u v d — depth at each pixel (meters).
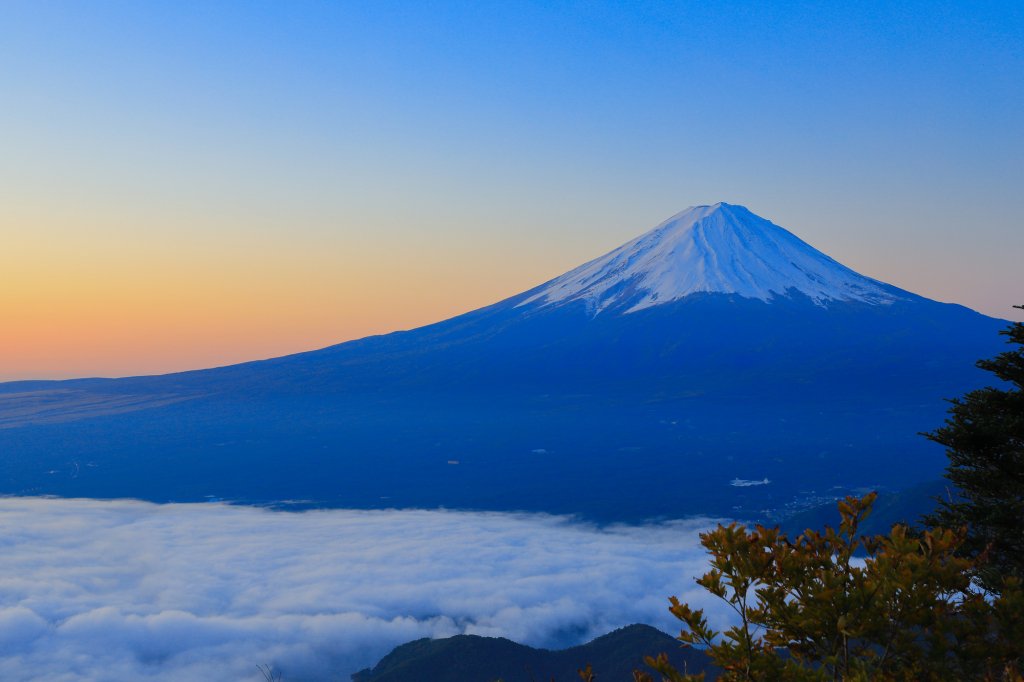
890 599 5.46
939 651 5.42
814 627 5.49
